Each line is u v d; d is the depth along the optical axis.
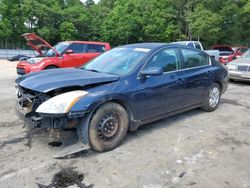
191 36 32.56
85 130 3.49
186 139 4.21
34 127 3.40
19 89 3.88
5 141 4.02
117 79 3.85
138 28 38.94
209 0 28.66
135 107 3.98
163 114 4.53
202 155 3.63
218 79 5.75
